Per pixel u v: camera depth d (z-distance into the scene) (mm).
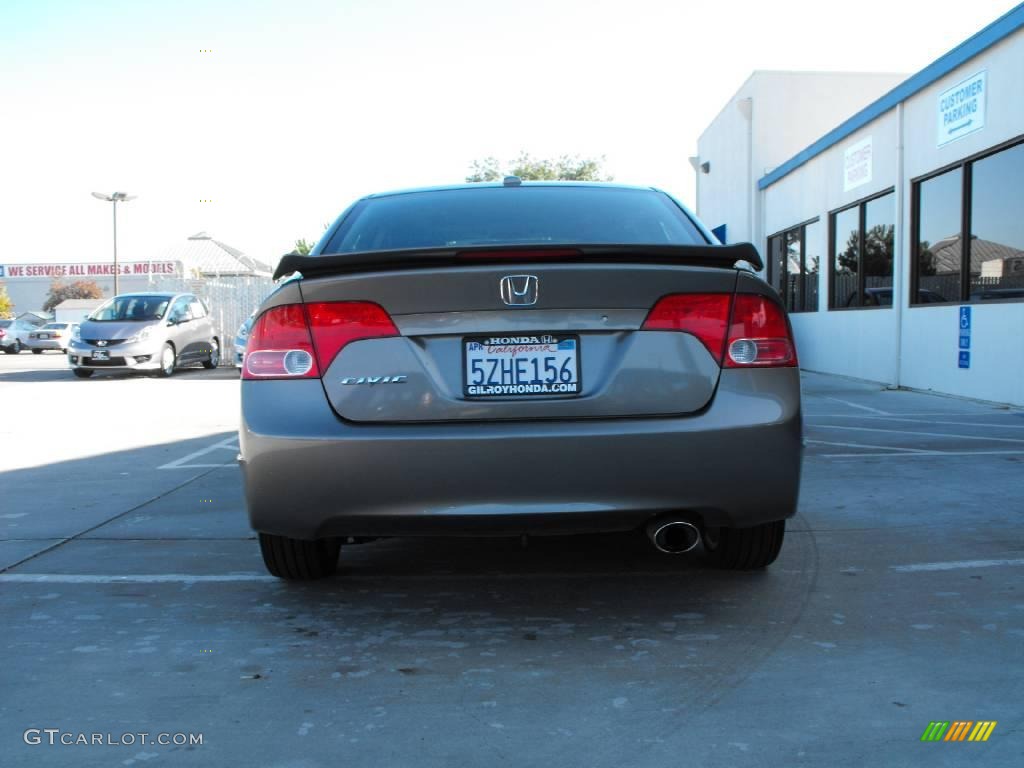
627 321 2822
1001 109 9352
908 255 11852
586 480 2748
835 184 14891
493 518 2764
